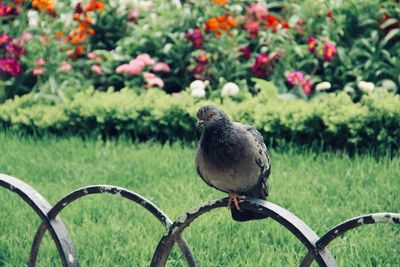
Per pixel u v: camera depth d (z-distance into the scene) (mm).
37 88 12422
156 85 12523
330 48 11531
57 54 12391
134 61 12039
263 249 6859
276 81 11977
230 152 4938
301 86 11438
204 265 6637
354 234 7105
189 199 8070
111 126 11047
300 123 10133
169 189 8422
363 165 9117
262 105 10555
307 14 12500
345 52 12242
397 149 9844
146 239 7055
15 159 9797
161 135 10906
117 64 12625
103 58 12859
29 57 12461
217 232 7180
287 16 13273
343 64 11992
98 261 6691
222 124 4965
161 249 4277
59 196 8344
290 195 8141
